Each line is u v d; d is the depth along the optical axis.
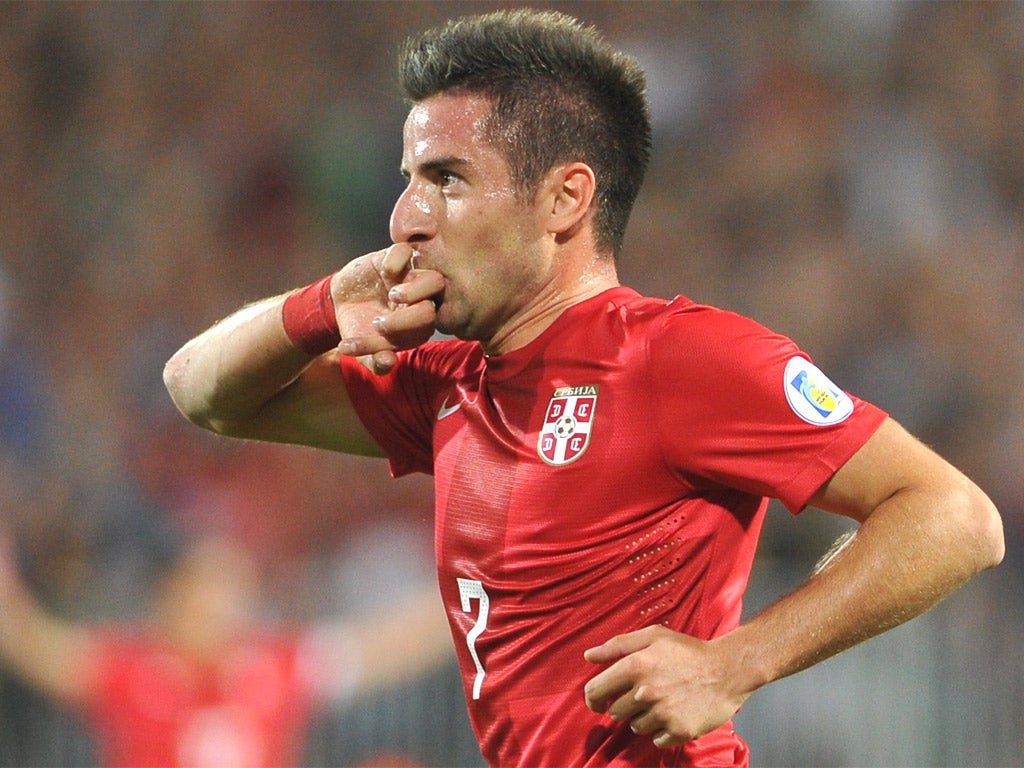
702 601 9.40
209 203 38.91
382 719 24.94
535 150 9.68
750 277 36.81
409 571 28.67
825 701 25.11
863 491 8.91
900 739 24.95
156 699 20.62
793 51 40.00
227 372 11.16
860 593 8.66
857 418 8.95
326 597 28.16
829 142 38.56
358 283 10.24
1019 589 27.55
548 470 9.41
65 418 33.44
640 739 9.34
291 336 10.74
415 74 9.95
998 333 34.84
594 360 9.48
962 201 37.50
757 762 25.02
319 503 30.75
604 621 9.33
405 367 11.12
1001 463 32.25
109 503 29.95
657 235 37.72
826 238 37.09
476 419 10.02
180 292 37.19
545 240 9.79
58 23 41.31
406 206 9.73
